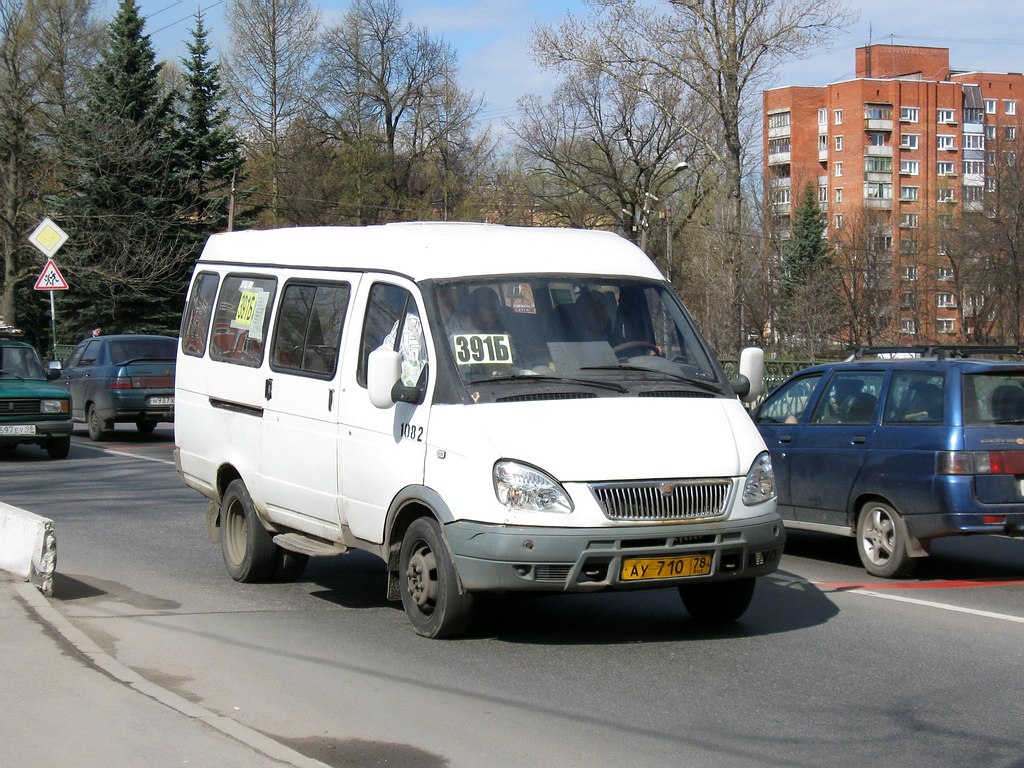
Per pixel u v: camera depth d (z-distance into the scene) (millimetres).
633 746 5406
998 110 114062
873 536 10062
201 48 48000
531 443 6789
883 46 114375
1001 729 5695
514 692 6277
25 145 40906
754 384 8047
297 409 8516
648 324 7863
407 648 7227
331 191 60812
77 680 6004
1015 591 9328
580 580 6691
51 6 41781
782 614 8312
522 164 59906
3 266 44062
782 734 5594
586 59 33344
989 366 9680
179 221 45469
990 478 9406
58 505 13859
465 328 7375
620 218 58438
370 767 5141
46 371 19531
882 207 105312
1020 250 54938
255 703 6078
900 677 6641
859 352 11523
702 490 6910
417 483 7219
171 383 22609
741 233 33625
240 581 9391
